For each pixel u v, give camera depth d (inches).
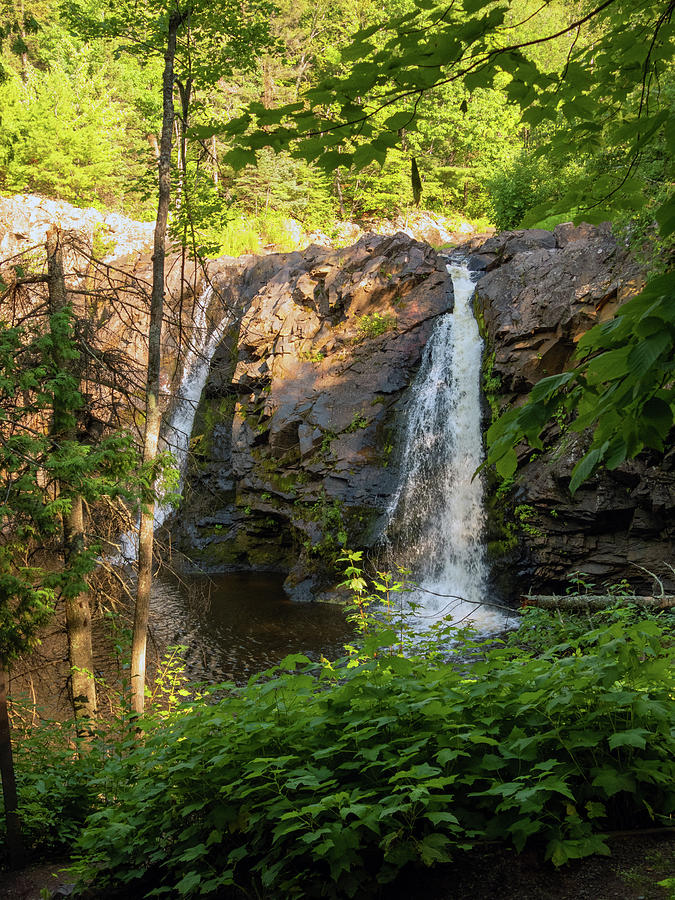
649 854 129.3
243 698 166.6
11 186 1393.9
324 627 603.2
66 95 1451.8
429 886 130.2
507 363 695.1
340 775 141.3
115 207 1582.2
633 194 135.4
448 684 160.4
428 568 710.5
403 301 849.5
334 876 124.8
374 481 760.3
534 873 128.8
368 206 1752.0
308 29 1828.2
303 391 830.5
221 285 1015.0
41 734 260.8
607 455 92.1
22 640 226.5
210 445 908.0
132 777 178.5
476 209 1956.2
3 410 256.8
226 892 141.4
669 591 563.5
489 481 693.9
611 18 119.6
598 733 137.5
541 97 120.9
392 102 101.4
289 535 828.6
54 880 191.6
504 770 141.6
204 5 408.5
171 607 666.2
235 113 1418.6
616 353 81.2
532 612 296.5
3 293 360.8
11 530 254.4
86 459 291.9
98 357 378.6
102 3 441.1
